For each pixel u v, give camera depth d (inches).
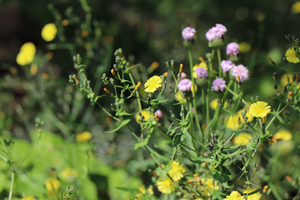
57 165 48.6
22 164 47.8
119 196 48.6
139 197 39.8
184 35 40.0
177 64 66.1
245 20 72.1
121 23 80.6
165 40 74.4
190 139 39.4
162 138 46.4
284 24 69.4
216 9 73.4
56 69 76.2
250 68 52.7
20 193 45.2
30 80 56.9
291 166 47.5
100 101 66.2
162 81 37.0
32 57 50.3
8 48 96.0
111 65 69.9
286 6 68.3
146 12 78.7
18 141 50.2
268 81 59.9
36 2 75.7
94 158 49.0
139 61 76.3
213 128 39.9
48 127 56.8
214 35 39.6
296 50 37.4
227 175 37.4
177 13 79.2
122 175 50.6
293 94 37.2
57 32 51.7
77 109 49.9
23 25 95.0
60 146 49.6
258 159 47.3
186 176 39.1
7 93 65.4
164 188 39.1
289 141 46.3
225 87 39.1
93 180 49.6
